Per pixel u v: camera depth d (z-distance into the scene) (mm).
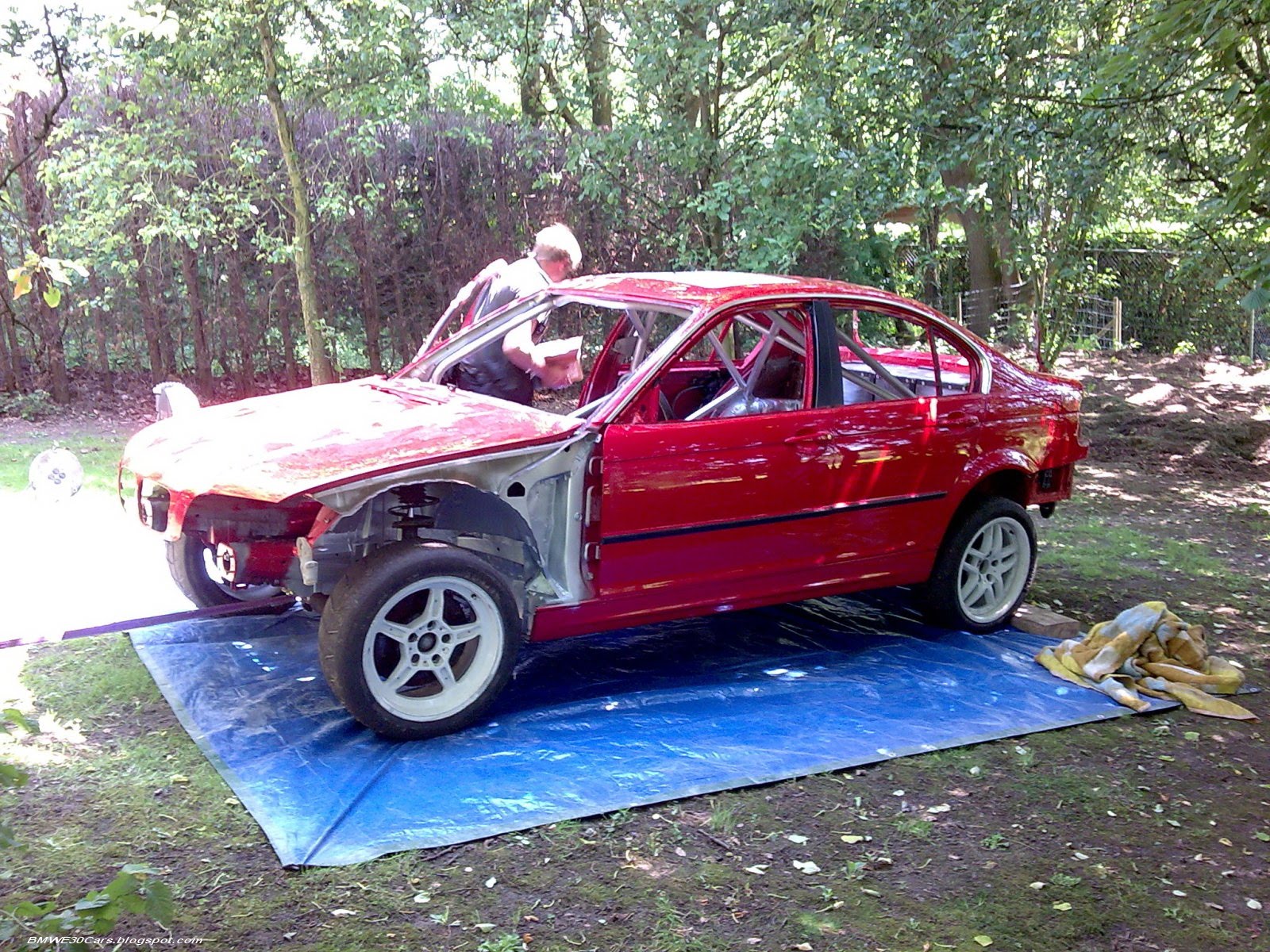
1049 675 5379
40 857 3455
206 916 3213
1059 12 9898
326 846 3562
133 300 12109
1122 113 9086
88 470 8836
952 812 4035
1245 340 17250
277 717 4492
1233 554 8039
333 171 12141
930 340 5789
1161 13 5863
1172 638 5438
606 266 13406
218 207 11727
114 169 10453
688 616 4992
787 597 5254
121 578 6133
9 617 5484
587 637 5660
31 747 4199
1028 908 3455
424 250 12852
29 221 11125
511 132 12922
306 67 10656
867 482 5316
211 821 3723
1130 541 8242
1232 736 4844
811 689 5059
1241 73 7148
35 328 11625
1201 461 11273
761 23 10469
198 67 10492
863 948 3213
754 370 5461
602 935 3213
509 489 4496
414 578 4242
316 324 11039
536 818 3799
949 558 5746
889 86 10062
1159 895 3576
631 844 3707
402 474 4203
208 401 12227
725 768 4230
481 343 5859
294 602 4949
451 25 11375
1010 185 10977
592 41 12703
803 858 3676
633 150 11773
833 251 12984
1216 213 6406
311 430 4680
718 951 3162
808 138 10102
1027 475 5984
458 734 4438
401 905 3303
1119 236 18047
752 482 4945
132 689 4758
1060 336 14578
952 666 5410
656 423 4730
